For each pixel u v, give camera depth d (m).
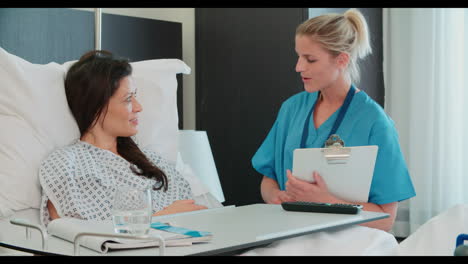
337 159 1.54
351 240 1.27
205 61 3.26
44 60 2.68
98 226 1.15
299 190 1.58
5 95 1.60
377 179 1.74
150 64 2.04
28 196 1.55
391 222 1.77
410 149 3.15
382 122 1.77
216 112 3.21
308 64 1.79
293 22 2.85
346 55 1.79
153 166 1.75
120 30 2.98
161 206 1.71
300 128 1.90
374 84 3.15
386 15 3.22
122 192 1.02
